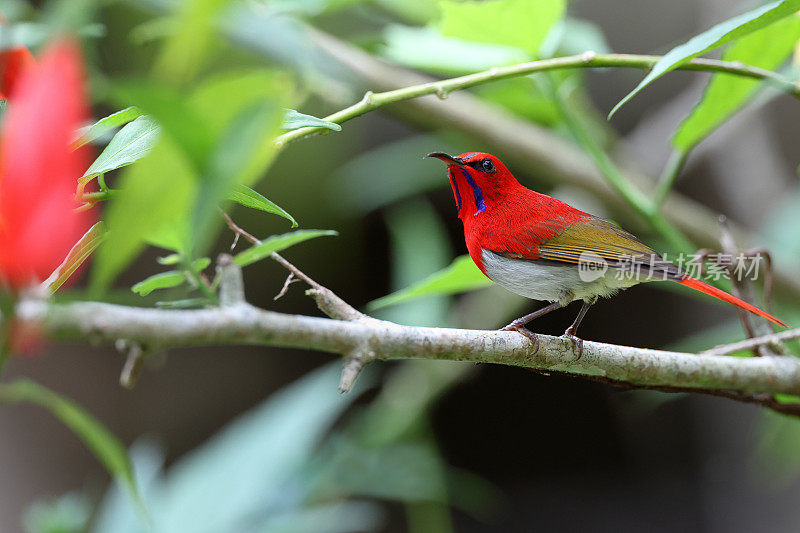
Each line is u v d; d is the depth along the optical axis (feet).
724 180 8.25
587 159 7.77
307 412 7.47
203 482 7.41
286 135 6.84
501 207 7.32
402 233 7.73
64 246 5.63
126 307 6.66
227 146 4.84
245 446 7.45
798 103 8.09
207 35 4.57
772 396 7.09
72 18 4.30
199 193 4.89
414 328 6.86
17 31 6.77
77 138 6.74
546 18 7.08
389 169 8.02
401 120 7.75
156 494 7.41
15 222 5.41
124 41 7.48
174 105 4.62
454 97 7.73
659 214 7.26
